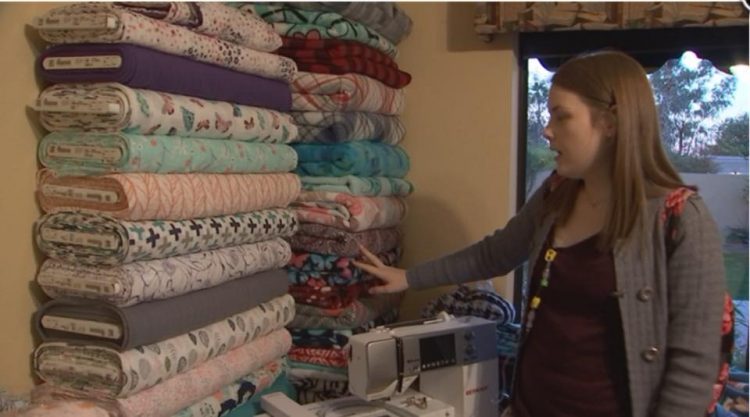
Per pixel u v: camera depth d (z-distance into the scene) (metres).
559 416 1.40
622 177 1.28
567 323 1.38
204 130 1.49
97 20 1.27
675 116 2.21
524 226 1.62
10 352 1.34
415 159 2.32
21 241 1.35
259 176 1.70
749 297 2.17
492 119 2.22
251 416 1.69
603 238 1.32
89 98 1.30
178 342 1.42
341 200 1.90
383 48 2.12
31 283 1.38
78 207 1.34
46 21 1.31
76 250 1.33
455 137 2.27
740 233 2.19
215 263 1.51
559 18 2.02
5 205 1.32
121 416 1.30
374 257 1.88
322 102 1.92
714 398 1.26
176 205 1.39
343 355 1.93
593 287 1.33
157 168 1.37
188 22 1.43
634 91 1.28
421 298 2.32
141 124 1.32
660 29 2.11
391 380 1.61
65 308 1.36
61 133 1.36
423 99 2.30
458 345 1.69
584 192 1.44
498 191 2.23
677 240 1.25
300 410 1.61
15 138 1.34
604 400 1.35
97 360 1.32
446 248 2.30
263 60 1.67
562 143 1.34
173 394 1.39
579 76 1.32
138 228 1.31
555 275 1.40
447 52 2.26
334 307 1.92
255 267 1.67
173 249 1.40
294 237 1.96
